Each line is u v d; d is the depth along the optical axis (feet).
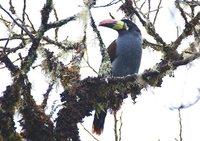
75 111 30.07
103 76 32.63
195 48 32.65
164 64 32.65
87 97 31.04
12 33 29.17
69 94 30.73
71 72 31.48
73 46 30.94
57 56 31.45
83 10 28.86
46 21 26.94
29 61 27.53
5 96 27.55
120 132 27.27
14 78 27.63
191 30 32.65
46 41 30.32
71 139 29.27
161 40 32.83
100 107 32.07
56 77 31.12
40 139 27.94
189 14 32.58
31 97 28.17
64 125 29.35
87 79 31.73
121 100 33.47
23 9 26.91
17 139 27.53
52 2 26.81
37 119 27.99
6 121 27.35
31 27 29.22
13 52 28.45
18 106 27.78
